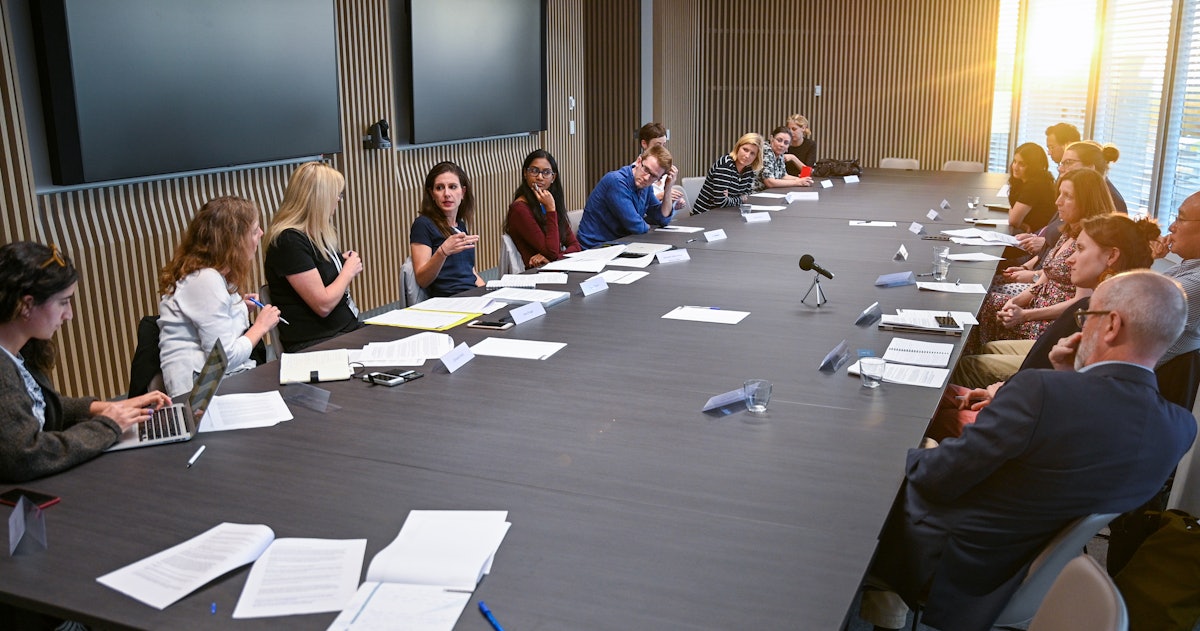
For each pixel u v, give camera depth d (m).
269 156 5.93
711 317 3.80
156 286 5.24
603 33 11.36
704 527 2.00
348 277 4.01
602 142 11.65
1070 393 2.09
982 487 2.21
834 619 1.65
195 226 3.30
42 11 4.49
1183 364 3.27
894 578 2.37
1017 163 6.64
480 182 8.22
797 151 10.31
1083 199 4.48
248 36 5.66
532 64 8.82
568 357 3.26
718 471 2.29
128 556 1.88
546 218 5.31
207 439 2.51
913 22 12.40
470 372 3.09
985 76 12.34
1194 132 8.38
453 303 4.03
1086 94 10.96
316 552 1.88
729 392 2.77
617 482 2.22
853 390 2.90
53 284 2.33
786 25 12.60
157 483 2.23
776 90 12.78
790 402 2.79
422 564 1.80
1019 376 2.18
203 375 2.52
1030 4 11.88
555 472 2.28
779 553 1.89
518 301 4.05
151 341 3.30
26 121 4.55
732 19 12.66
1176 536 2.77
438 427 2.59
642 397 2.83
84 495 2.16
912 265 4.92
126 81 4.91
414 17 7.04
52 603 1.71
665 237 5.87
